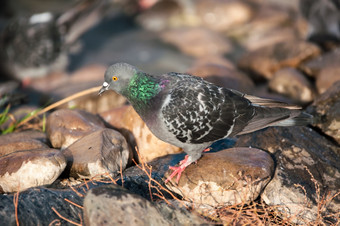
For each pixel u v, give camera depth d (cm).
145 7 2256
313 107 1014
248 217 718
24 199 703
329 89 1034
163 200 768
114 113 1048
